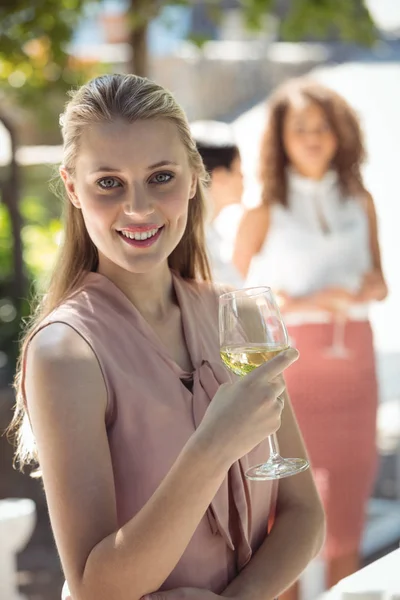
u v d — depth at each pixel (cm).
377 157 699
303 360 435
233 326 184
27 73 740
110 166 182
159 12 680
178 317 206
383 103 704
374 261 451
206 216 224
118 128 182
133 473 180
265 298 184
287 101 441
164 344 200
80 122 185
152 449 181
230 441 162
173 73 1030
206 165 448
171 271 216
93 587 166
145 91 185
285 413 212
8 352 826
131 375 182
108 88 185
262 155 448
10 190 818
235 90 1035
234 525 191
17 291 828
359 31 721
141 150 181
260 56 1009
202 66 1029
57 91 758
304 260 440
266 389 165
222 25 818
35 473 206
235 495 191
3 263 911
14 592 361
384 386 721
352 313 440
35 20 660
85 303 188
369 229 451
